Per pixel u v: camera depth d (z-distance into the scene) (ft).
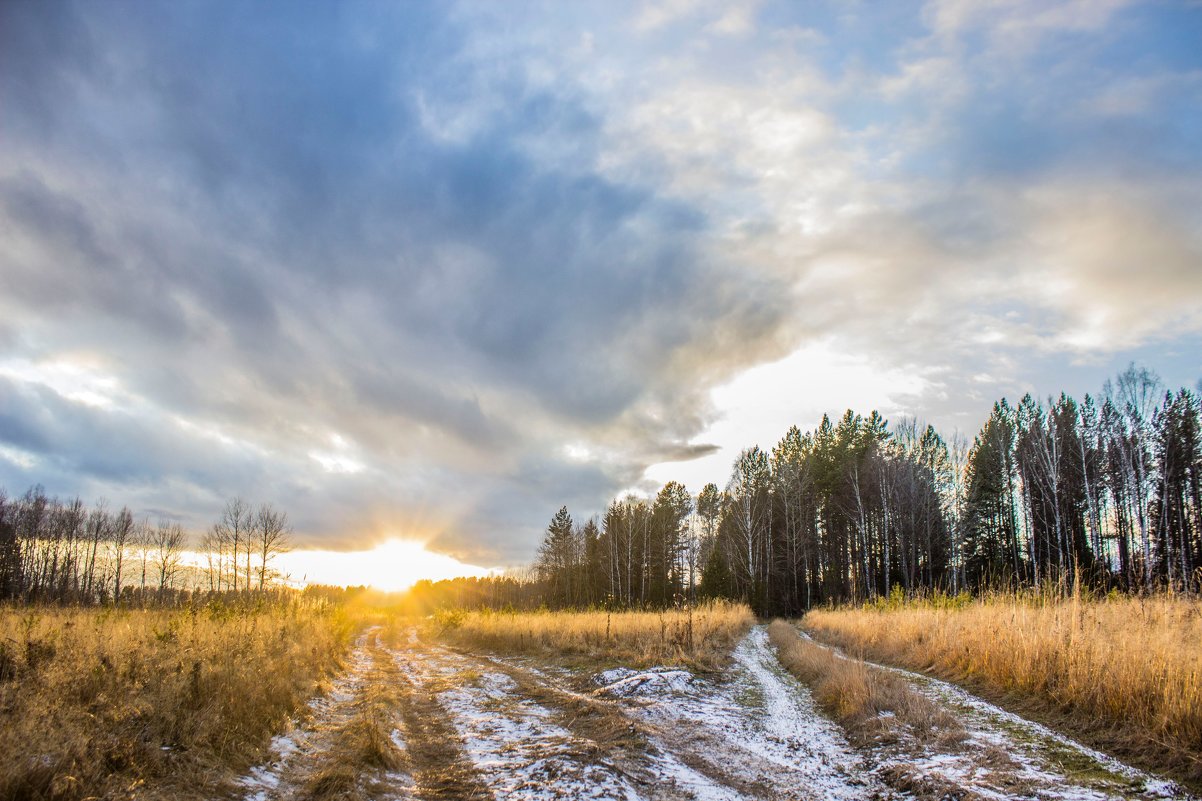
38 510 172.86
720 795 27.94
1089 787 25.94
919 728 35.99
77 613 57.47
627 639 77.77
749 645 88.74
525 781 27.66
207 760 26.53
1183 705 29.43
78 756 22.68
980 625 54.54
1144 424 130.93
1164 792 25.00
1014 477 189.88
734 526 240.32
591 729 38.65
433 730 39.42
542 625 95.71
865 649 73.41
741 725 41.91
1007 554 195.00
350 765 28.19
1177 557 139.64
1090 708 35.09
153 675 33.71
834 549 223.10
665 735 37.99
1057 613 48.75
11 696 27.14
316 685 49.26
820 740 38.40
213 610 61.57
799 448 256.73
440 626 131.64
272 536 153.69
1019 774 27.61
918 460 205.26
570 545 279.49
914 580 189.98
